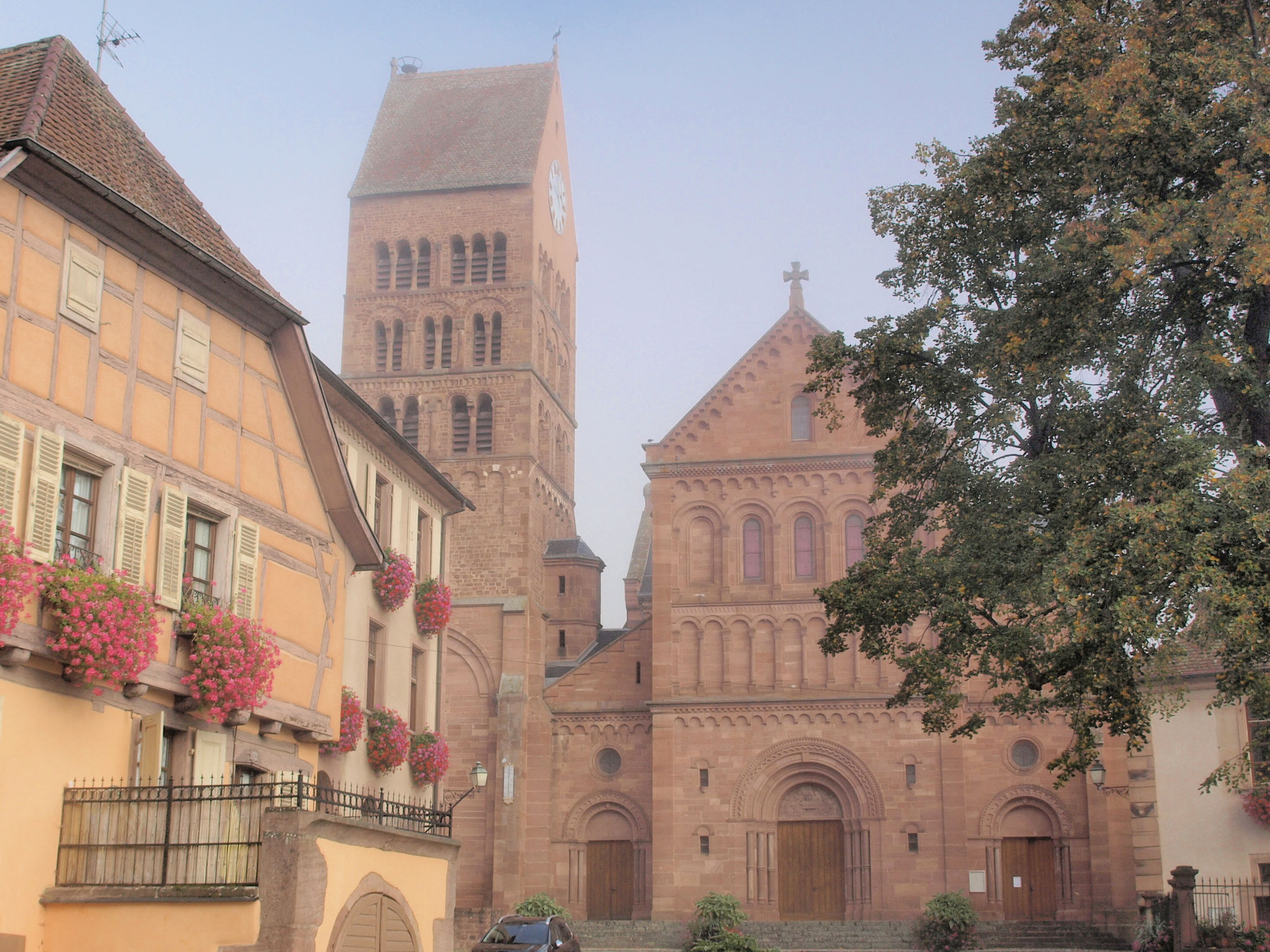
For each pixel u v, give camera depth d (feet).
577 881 187.11
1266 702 78.69
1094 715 82.64
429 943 70.69
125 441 65.31
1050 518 81.76
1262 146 70.64
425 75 247.91
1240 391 77.05
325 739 79.92
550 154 242.99
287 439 78.64
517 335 221.46
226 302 73.72
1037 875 175.83
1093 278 78.18
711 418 196.34
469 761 195.83
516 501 212.43
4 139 61.16
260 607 74.43
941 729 95.09
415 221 229.66
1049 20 84.07
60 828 60.75
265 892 58.34
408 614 114.73
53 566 59.72
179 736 68.13
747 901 179.11
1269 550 68.49
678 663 188.75
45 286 61.31
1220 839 143.23
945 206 87.86
